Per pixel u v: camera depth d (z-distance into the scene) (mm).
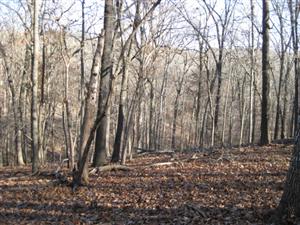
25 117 27922
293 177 6566
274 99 43375
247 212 7805
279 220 6637
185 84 44625
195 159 15117
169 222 7734
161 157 17328
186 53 34156
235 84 44625
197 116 30531
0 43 24844
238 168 12430
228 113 46406
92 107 11031
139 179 11688
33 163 14281
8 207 9828
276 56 30469
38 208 9594
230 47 32875
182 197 9461
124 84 15867
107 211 8906
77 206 9469
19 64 25625
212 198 9180
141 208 8883
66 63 13969
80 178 11156
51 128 30938
